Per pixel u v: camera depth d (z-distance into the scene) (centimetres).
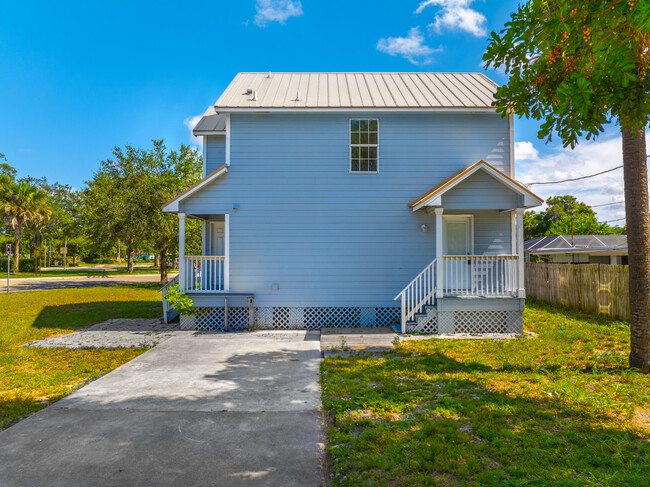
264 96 1168
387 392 531
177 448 395
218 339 942
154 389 578
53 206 4941
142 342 913
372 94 1190
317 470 355
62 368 700
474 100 1124
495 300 967
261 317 1088
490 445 384
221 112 1089
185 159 2339
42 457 377
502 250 1122
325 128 1106
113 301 1717
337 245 1095
